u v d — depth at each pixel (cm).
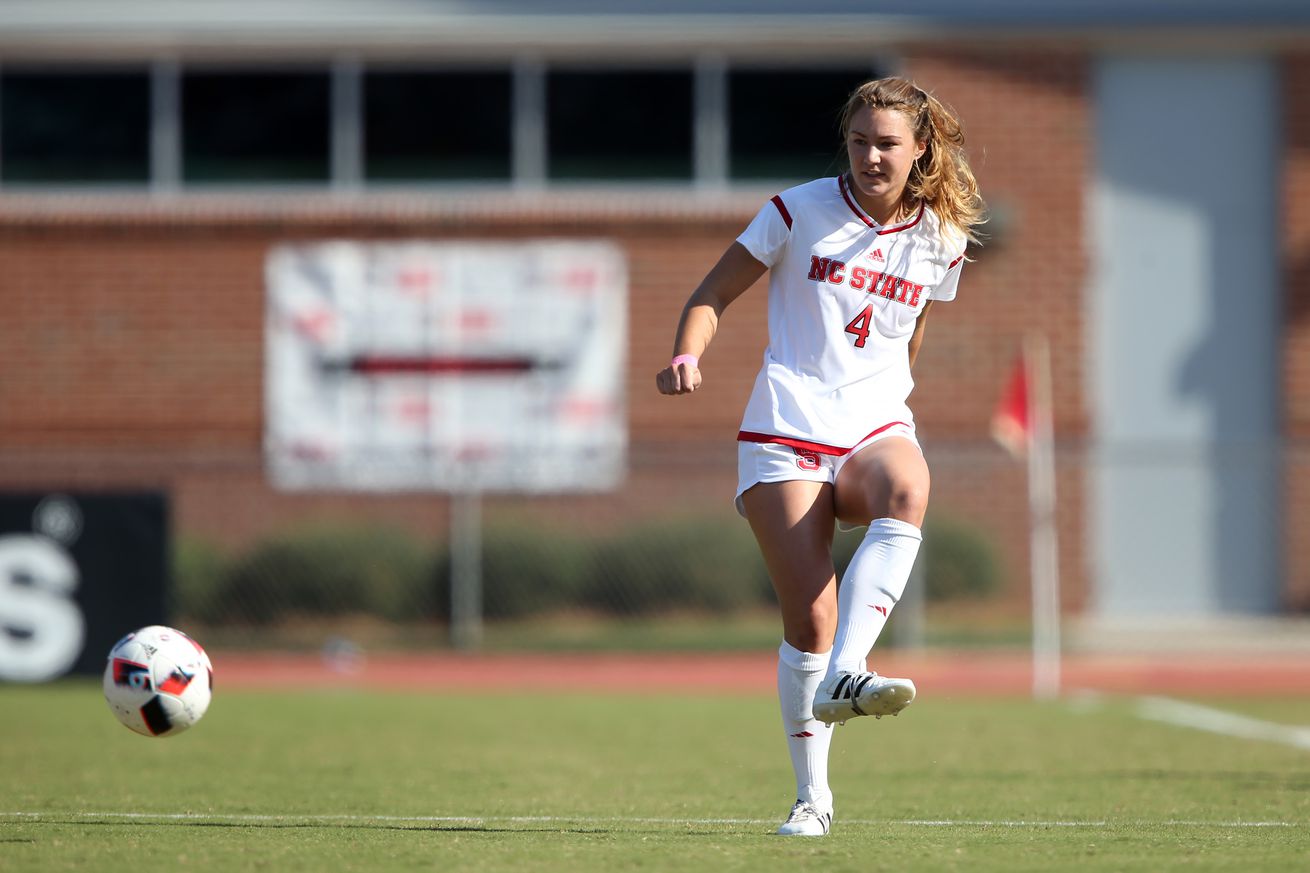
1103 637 6131
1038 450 4884
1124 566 6769
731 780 2727
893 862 1652
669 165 6912
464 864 1644
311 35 6875
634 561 6203
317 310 6888
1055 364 6719
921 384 6700
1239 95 6819
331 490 6650
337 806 2286
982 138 6769
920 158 1784
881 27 6744
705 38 6812
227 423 6875
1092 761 3070
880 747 3350
